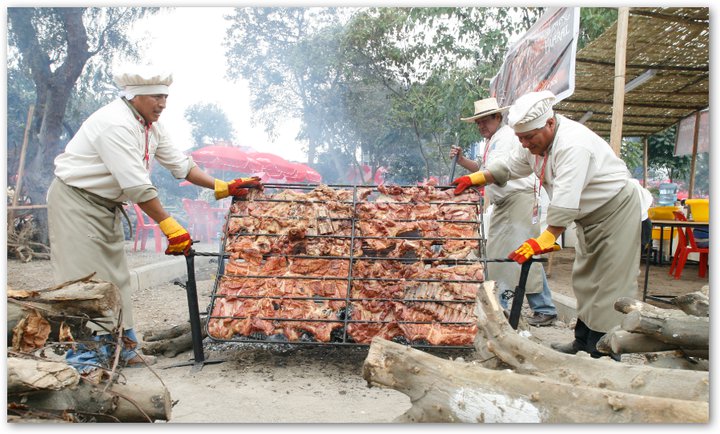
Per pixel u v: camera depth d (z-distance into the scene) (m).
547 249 3.90
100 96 13.05
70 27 11.23
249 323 4.07
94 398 2.65
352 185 4.86
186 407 3.34
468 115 12.99
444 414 2.56
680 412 2.22
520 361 3.06
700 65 8.75
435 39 13.67
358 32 13.16
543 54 7.48
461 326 4.00
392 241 4.45
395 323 4.06
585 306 4.27
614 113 5.72
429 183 4.84
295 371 4.11
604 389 2.46
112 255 4.12
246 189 4.73
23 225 10.62
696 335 3.02
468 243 4.42
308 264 4.34
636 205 4.06
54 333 3.14
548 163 4.09
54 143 11.49
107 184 3.99
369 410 3.33
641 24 7.18
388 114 14.32
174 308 6.64
